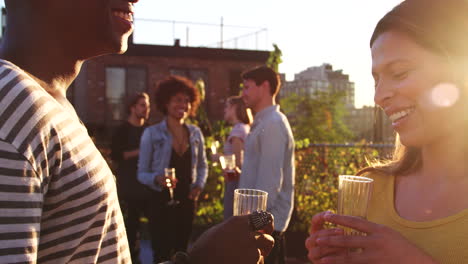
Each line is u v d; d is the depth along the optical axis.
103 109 15.35
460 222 1.04
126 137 4.52
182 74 16.52
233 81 17.03
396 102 1.09
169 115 3.79
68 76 0.86
